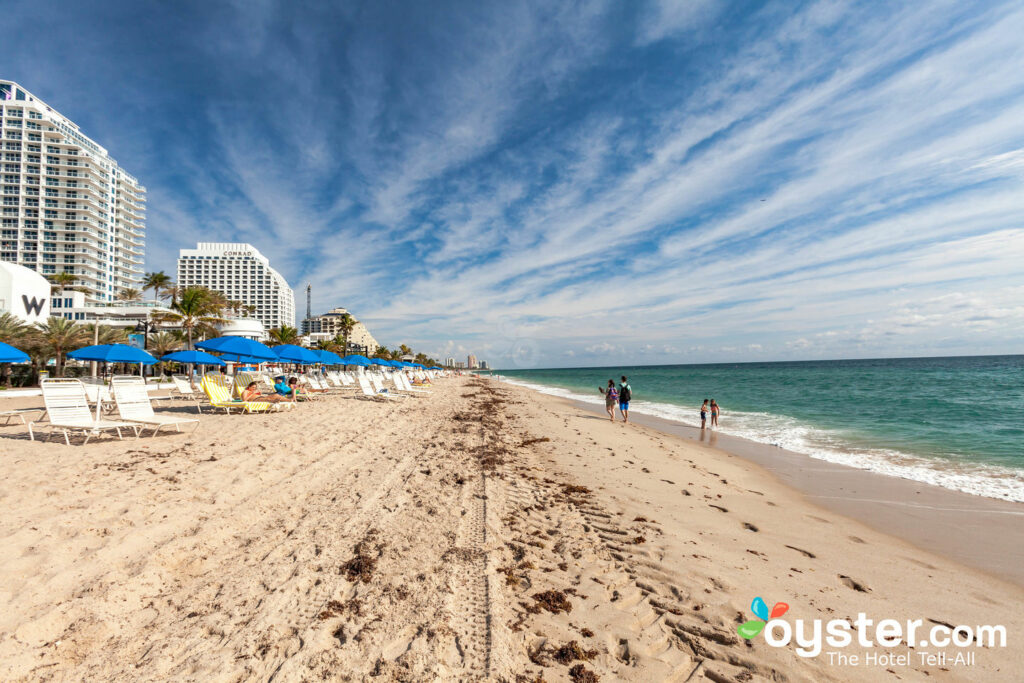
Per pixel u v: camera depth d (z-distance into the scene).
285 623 2.45
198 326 42.06
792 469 7.63
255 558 3.16
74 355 9.28
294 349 13.05
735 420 14.75
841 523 4.86
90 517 3.45
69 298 51.66
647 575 3.34
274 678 2.02
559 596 2.96
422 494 4.84
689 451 9.14
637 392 29.95
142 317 49.62
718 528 4.45
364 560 3.22
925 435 11.13
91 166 88.25
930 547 4.20
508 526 4.18
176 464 5.27
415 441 8.02
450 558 3.35
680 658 2.42
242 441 6.98
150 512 3.68
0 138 81.69
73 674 1.96
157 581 2.75
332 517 4.00
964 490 6.29
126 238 98.38
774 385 34.25
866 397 21.97
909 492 6.19
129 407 7.09
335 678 2.05
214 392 10.85
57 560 2.79
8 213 81.50
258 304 139.88
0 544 2.88
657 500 5.33
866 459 8.47
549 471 6.60
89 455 5.56
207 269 137.75
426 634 2.43
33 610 2.30
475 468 6.25
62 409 6.53
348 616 2.55
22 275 40.44
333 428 8.82
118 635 2.25
